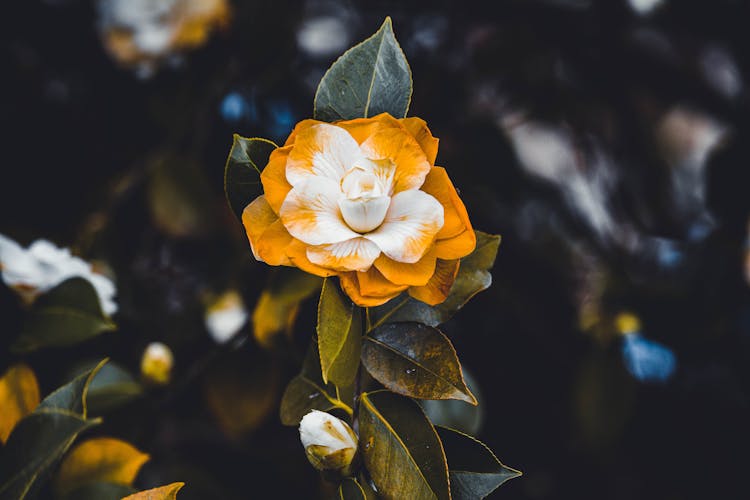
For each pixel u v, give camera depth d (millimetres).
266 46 844
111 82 855
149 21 818
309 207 574
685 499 864
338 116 601
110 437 730
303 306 708
